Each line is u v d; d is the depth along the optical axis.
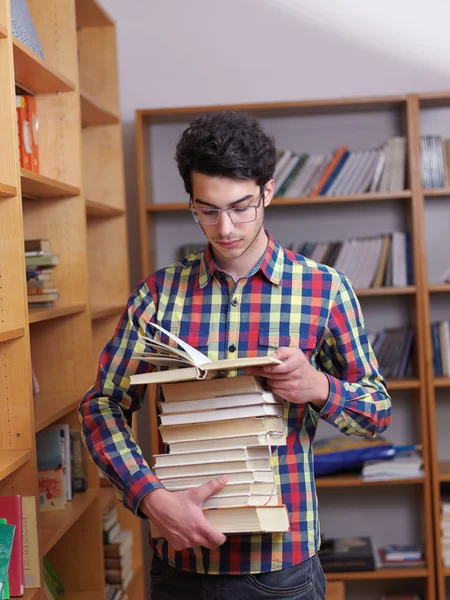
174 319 1.51
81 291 2.48
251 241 1.40
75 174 2.46
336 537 3.54
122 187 3.14
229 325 1.48
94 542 2.49
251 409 1.36
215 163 1.31
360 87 3.54
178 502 1.34
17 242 1.78
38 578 1.78
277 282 1.48
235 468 1.36
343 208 3.52
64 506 2.30
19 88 2.36
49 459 2.31
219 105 3.38
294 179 3.36
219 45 3.57
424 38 3.52
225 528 1.34
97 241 3.14
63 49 2.46
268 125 3.54
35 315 2.01
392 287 3.30
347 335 1.50
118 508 3.17
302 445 1.48
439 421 3.53
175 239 3.59
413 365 3.38
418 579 3.45
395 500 3.52
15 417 1.79
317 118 3.53
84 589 2.50
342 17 3.54
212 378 1.38
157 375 1.31
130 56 3.60
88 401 1.53
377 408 1.48
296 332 1.47
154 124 3.58
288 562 1.45
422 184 3.30
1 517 1.74
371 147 3.51
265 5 3.55
